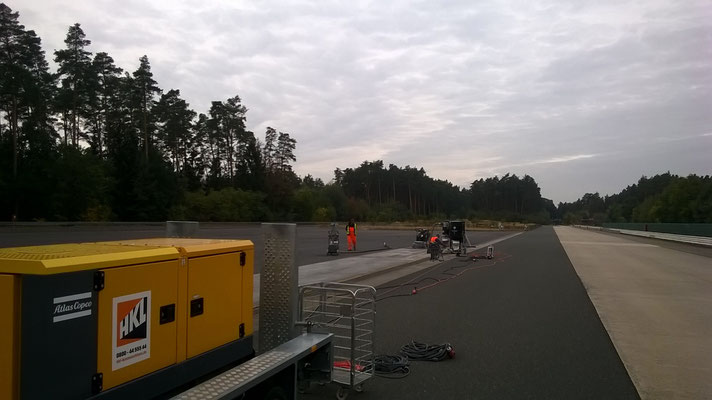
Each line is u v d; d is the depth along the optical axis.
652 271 17.75
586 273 16.92
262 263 5.05
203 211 62.16
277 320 5.00
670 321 8.93
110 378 2.84
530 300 11.16
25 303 2.41
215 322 3.81
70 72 54.94
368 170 135.38
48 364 2.50
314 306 7.13
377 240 36.84
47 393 2.50
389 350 6.82
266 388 3.72
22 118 50.31
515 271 17.41
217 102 83.62
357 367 5.37
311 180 137.75
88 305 2.70
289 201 84.06
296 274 4.97
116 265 2.87
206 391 3.08
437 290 12.66
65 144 49.81
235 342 4.08
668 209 89.88
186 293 3.48
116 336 2.88
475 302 10.85
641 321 8.91
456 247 24.59
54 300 2.52
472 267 18.77
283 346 4.27
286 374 4.02
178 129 73.12
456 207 151.00
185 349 3.47
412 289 12.80
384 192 135.25
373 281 14.24
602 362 6.36
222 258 3.91
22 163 48.06
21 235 26.25
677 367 6.16
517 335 7.80
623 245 36.69
